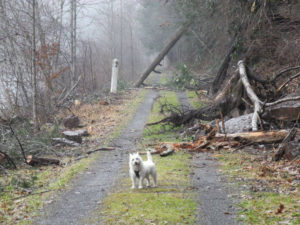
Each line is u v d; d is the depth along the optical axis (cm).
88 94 3303
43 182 1172
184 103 2834
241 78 1931
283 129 1546
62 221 785
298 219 712
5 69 2491
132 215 788
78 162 1426
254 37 2647
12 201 955
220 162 1298
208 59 4169
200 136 1700
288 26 2494
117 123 2269
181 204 852
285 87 1975
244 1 2630
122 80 4134
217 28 3384
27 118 2167
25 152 1551
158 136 1911
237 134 1518
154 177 1012
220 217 769
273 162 1228
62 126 2209
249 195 901
